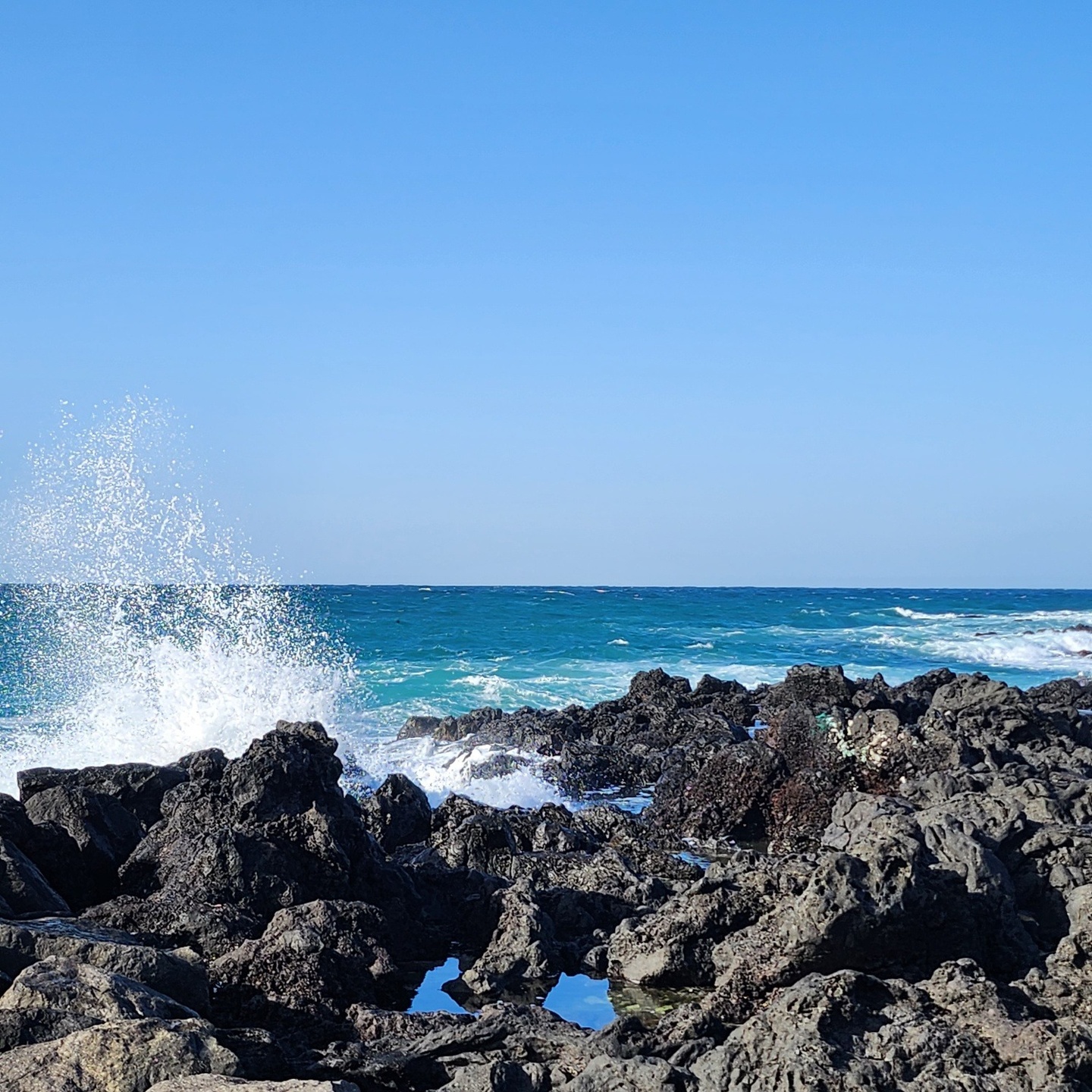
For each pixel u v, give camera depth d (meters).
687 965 10.98
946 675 27.25
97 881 12.07
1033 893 12.06
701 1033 9.09
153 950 9.03
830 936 9.86
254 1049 8.70
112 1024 7.49
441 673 34.69
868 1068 8.00
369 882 12.28
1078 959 10.10
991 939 10.74
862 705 23.20
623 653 41.72
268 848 11.72
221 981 9.77
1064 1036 8.21
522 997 10.82
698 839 17.23
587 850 15.51
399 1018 9.53
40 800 12.48
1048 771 17.69
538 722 23.78
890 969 10.20
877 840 10.52
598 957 11.50
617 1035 8.90
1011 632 56.91
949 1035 8.35
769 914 10.65
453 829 14.98
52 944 8.88
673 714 24.48
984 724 20.22
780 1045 8.29
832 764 17.81
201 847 11.59
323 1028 9.43
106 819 12.63
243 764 12.85
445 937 12.20
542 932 11.55
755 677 35.78
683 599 99.50
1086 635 53.53
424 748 23.50
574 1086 8.11
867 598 128.62
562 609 67.19
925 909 10.18
